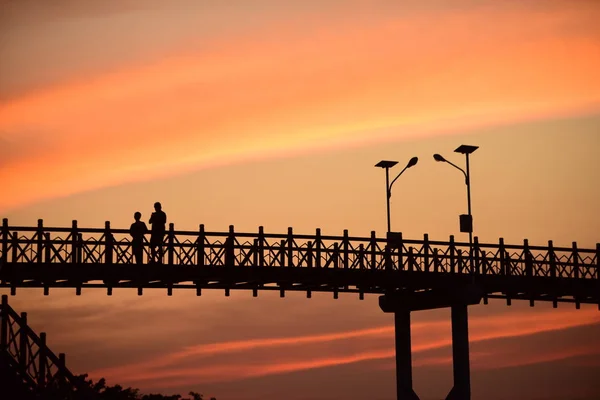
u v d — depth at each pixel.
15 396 39.19
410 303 55.91
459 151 55.25
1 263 44.59
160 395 69.75
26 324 39.97
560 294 57.25
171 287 48.81
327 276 50.41
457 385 53.88
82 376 57.38
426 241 53.66
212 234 48.38
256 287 50.47
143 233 47.09
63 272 45.59
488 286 54.97
